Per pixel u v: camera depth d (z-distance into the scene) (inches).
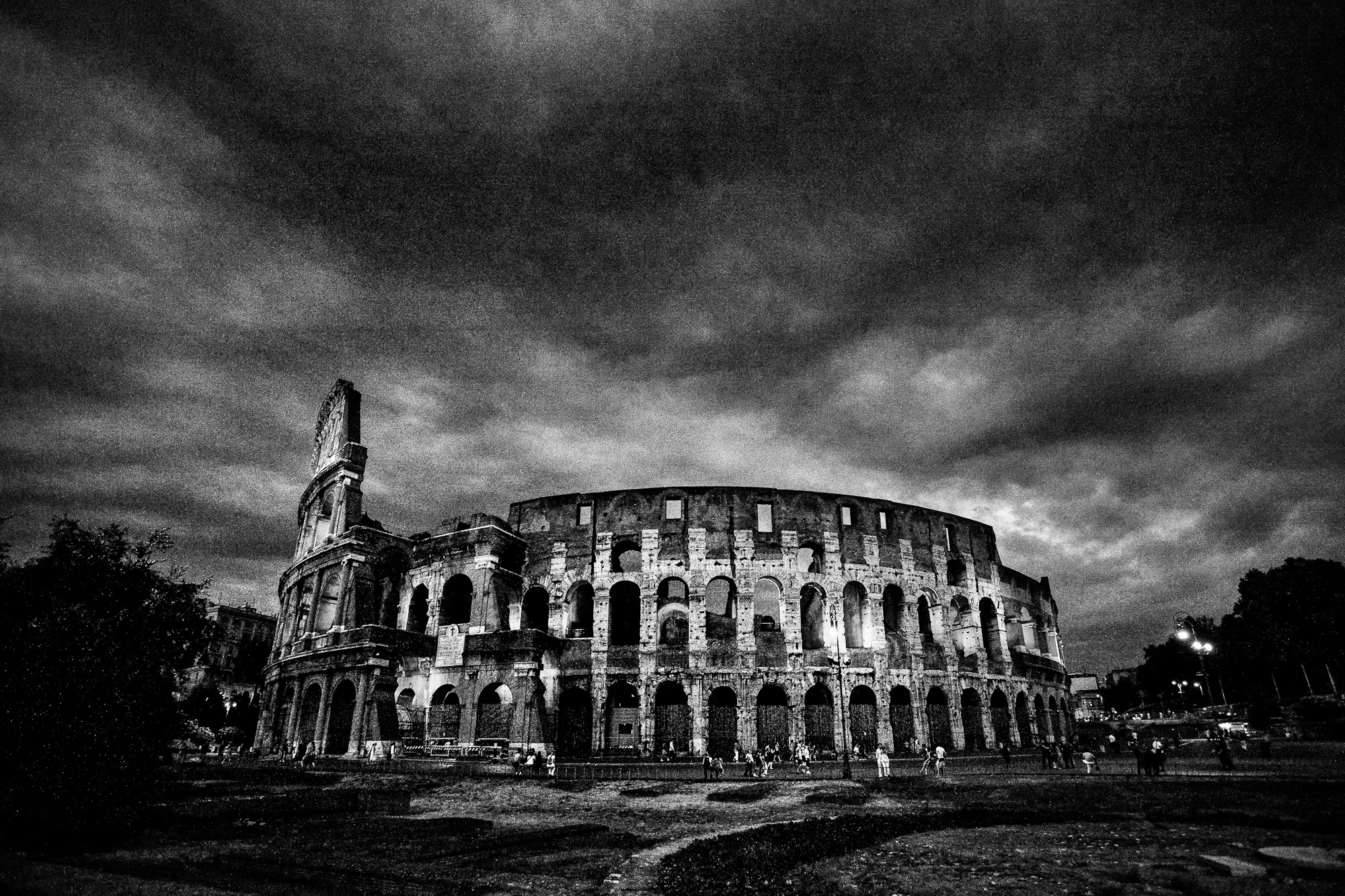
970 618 2770.7
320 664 2416.3
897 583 2615.7
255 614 5073.8
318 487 2891.2
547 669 2354.8
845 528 2632.9
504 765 1930.4
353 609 2409.0
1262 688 4015.8
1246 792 1127.0
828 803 1240.2
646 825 1066.7
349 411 2859.3
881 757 1710.1
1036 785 1354.6
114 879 622.2
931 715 2532.0
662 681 2345.0
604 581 2501.2
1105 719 4803.2
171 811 1024.2
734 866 711.1
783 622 2454.5
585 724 2347.4
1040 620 3294.8
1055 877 653.9
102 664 887.7
